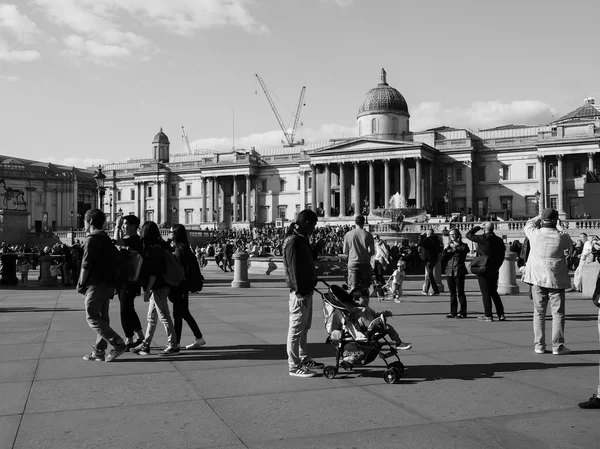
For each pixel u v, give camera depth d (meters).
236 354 14.62
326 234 85.56
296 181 140.38
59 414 9.69
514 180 120.75
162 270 14.44
